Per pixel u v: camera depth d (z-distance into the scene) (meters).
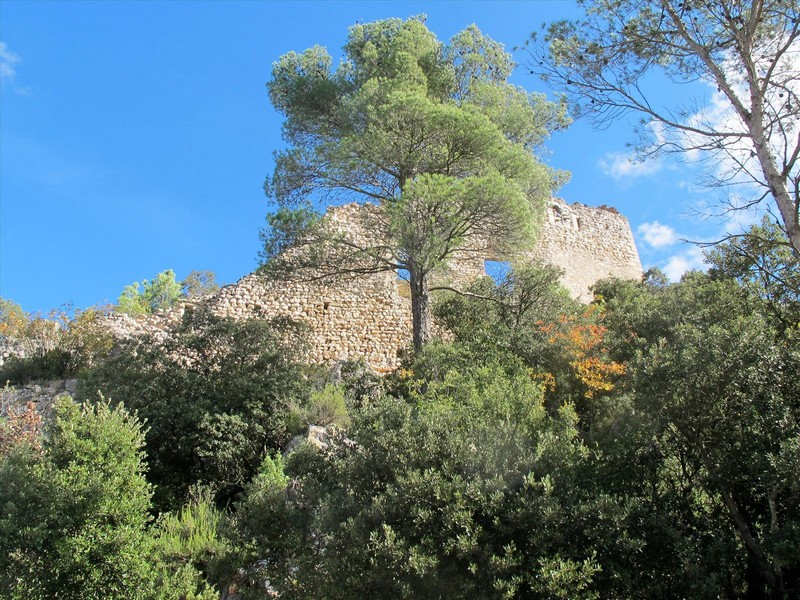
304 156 19.33
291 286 24.36
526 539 8.25
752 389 8.98
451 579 8.16
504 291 22.09
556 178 22.56
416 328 18.03
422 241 16.83
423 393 14.94
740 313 12.22
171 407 15.85
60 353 21.14
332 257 18.61
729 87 10.21
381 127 17.80
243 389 16.44
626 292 25.92
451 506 8.42
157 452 15.30
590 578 7.51
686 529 8.66
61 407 12.04
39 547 9.84
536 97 22.33
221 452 15.16
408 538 8.41
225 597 10.78
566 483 8.91
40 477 10.48
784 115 9.97
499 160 18.30
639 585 7.89
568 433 10.82
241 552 10.36
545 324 19.16
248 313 23.72
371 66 21.34
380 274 25.09
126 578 10.28
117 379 16.58
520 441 9.75
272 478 12.93
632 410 11.18
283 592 9.20
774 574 8.21
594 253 33.28
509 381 13.16
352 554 8.34
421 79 20.12
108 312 24.95
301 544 9.61
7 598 9.70
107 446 11.38
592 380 16.05
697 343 9.65
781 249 12.30
